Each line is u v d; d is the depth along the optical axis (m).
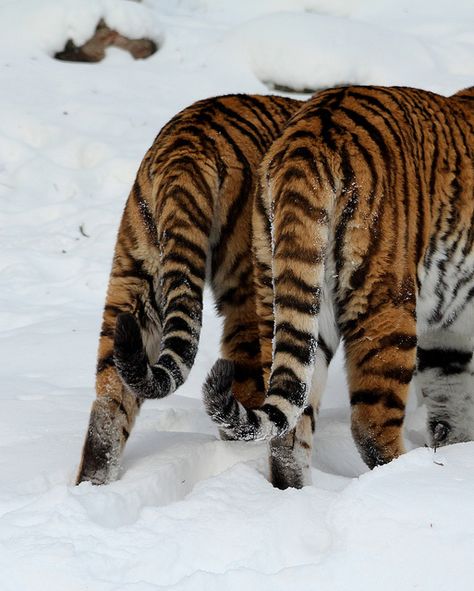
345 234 8.58
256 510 7.86
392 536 7.02
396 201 8.73
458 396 11.22
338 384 12.87
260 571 7.12
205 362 13.49
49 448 9.76
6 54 24.45
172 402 11.65
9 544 7.36
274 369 8.24
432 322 10.10
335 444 10.16
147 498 8.55
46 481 8.89
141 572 7.16
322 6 27.03
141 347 7.88
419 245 9.00
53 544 7.32
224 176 9.67
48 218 19.30
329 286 8.70
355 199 8.56
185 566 7.25
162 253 9.29
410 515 7.17
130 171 20.41
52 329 14.86
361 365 8.71
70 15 24.80
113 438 9.01
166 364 8.55
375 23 26.11
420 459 8.04
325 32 24.16
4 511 8.08
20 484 8.80
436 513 7.15
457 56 24.14
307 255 8.39
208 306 15.57
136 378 7.89
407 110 9.32
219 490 8.22
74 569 7.05
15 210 19.48
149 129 21.92
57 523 7.62
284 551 7.34
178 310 9.02
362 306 8.63
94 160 20.98
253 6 27.75
